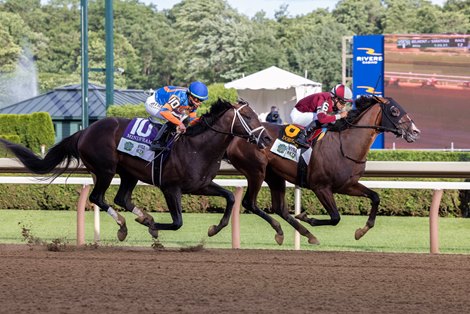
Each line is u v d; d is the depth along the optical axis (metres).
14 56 66.00
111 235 12.09
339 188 9.98
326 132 10.01
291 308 6.10
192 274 7.62
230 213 9.95
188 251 9.61
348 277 7.55
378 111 10.00
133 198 13.56
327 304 6.27
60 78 67.50
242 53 70.25
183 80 75.06
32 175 12.73
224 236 12.01
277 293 6.70
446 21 75.00
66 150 10.23
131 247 10.09
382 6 80.75
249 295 6.60
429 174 11.38
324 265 8.33
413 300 6.47
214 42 71.44
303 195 13.34
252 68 68.50
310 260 8.72
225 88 29.08
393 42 27.64
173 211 9.63
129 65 73.69
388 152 21.64
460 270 8.03
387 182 10.20
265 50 68.88
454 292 6.83
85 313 5.88
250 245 11.09
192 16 74.56
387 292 6.80
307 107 10.01
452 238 11.71
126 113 27.59
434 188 10.07
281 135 10.12
